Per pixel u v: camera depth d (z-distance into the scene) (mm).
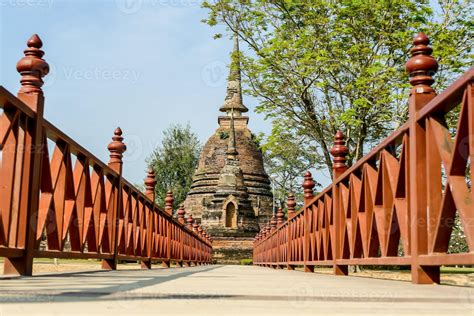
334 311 2035
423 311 2084
